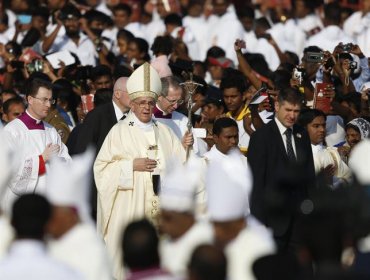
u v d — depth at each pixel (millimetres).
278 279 22531
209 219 27219
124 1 67688
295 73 44531
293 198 23328
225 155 38125
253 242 26516
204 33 62594
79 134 40562
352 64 46125
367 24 58031
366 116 43312
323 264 21406
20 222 23766
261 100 43188
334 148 40094
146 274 22906
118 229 37188
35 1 62031
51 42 55438
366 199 21781
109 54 55688
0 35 59750
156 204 37062
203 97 44438
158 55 50188
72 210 26625
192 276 21531
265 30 58781
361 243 24031
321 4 63656
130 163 37062
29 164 38031
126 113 40688
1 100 48312
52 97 42062
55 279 23625
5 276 23484
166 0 64875
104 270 26750
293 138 36938
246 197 26922
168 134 38031
